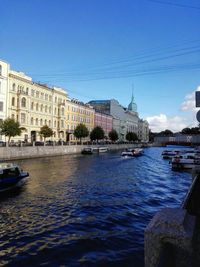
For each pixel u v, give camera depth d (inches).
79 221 603.8
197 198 375.2
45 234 525.3
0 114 2620.6
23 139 2915.8
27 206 738.8
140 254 427.5
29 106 3002.0
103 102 5935.0
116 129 5940.0
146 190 1005.8
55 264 402.6
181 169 1694.1
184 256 146.5
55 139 3592.5
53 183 1099.3
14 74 2800.2
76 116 4160.9
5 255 434.6
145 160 2448.3
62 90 3727.9
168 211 160.4
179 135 4466.0
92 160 2292.1
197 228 203.9
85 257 421.1
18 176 949.2
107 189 999.6
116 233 525.3
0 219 622.5
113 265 392.8
